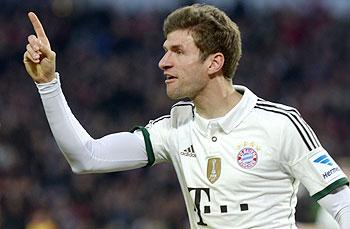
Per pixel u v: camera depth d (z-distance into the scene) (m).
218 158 13.20
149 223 45.66
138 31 66.31
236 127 13.24
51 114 13.25
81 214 46.91
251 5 70.81
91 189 48.03
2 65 60.00
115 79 59.44
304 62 65.38
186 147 13.55
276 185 13.12
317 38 68.50
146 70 61.50
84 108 57.22
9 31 62.62
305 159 13.04
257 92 61.56
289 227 13.16
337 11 72.25
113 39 64.88
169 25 13.51
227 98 13.47
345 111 60.16
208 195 13.22
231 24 13.58
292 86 62.72
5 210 45.03
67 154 13.47
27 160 49.97
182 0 69.00
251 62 64.06
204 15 13.36
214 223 13.20
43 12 65.88
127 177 48.78
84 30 65.56
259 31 67.69
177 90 13.43
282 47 66.81
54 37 64.19
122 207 46.97
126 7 69.25
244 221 13.02
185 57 13.33
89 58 62.47
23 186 46.75
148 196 47.62
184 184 13.62
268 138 13.08
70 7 66.75
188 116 13.78
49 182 48.66
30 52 13.03
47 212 45.03
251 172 13.02
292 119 13.11
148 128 14.16
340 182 13.04
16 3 65.38
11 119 53.28
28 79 58.47
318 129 58.25
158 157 14.05
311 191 13.14
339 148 56.66
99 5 68.56
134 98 58.25
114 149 13.76
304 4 71.38
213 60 13.37
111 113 57.03
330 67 65.50
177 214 46.03
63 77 60.12
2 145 50.56
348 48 67.88
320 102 60.84
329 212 13.20
